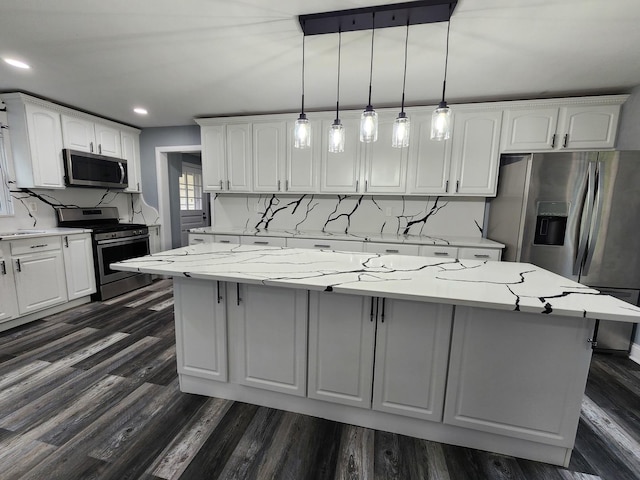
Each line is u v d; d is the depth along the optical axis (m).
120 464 1.37
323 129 3.34
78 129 3.37
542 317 1.29
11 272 2.66
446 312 1.39
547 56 2.04
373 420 1.61
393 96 2.88
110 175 3.73
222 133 3.62
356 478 1.33
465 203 3.32
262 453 1.45
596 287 2.45
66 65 2.26
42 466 1.35
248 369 1.73
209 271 1.55
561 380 1.32
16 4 1.54
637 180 2.30
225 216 4.06
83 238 3.29
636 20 1.61
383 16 1.61
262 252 2.10
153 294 3.76
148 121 3.90
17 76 2.47
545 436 1.38
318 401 1.68
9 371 2.08
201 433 1.57
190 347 1.81
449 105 2.97
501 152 2.90
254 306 1.66
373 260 1.89
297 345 1.62
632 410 1.80
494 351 1.37
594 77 2.35
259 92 2.80
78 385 1.94
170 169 4.54
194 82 2.57
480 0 1.47
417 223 3.47
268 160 3.52
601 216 2.37
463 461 1.43
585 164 2.37
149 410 1.73
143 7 1.57
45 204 3.34
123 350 2.38
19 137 2.92
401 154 3.17
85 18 1.67
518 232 2.65
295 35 1.84
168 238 4.49
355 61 2.16
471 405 1.44
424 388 1.48
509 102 2.80
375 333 1.50
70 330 2.72
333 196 3.68
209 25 1.74
